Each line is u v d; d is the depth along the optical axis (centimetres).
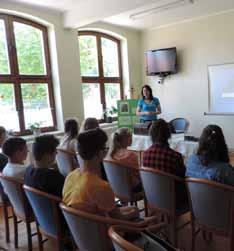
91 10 464
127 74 679
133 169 253
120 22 607
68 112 536
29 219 230
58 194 188
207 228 196
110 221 137
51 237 195
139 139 380
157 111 478
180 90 647
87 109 611
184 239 252
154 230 168
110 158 261
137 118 524
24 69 494
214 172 188
